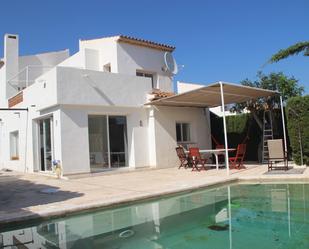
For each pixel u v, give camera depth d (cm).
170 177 1341
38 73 2600
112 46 2025
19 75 2473
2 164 2427
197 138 2002
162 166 1783
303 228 625
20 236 635
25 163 1941
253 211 781
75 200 876
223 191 1060
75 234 643
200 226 674
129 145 1747
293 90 2092
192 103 1858
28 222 712
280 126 1853
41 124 1791
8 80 2361
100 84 1625
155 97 1761
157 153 1772
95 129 1625
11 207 822
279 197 926
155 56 2208
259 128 1950
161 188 1027
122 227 685
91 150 1596
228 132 2098
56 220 745
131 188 1061
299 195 943
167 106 1853
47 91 1577
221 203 884
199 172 1493
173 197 980
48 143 1700
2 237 630
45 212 740
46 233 652
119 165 1705
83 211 794
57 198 929
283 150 1375
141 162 1745
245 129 2016
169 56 2239
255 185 1147
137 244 578
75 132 1525
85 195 955
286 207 805
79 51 2133
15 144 2206
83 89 1562
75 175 1493
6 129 2330
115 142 1702
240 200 911
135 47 2097
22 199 946
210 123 2180
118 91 1691
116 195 925
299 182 1157
